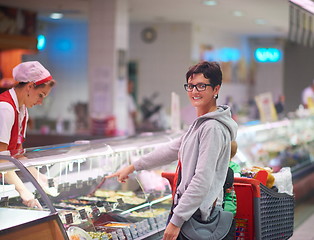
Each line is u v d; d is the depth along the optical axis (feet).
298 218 20.71
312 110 32.99
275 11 40.63
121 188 12.66
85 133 34.40
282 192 12.19
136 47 50.96
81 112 42.86
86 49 50.34
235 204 10.09
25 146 32.53
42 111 49.67
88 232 10.61
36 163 9.84
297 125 26.50
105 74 34.53
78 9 38.96
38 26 48.21
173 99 17.24
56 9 38.96
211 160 8.84
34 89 10.98
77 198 11.36
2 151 9.78
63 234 8.87
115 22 34.19
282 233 11.62
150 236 11.71
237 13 42.32
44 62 50.19
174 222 8.84
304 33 26.30
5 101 10.73
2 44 35.88
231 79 59.00
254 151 20.24
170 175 11.38
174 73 49.62
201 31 51.11
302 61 64.90
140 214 12.09
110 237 10.65
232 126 9.27
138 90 51.11
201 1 36.45
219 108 9.45
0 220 8.29
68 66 50.96
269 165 20.88
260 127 21.36
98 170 12.02
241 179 10.66
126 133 34.14
